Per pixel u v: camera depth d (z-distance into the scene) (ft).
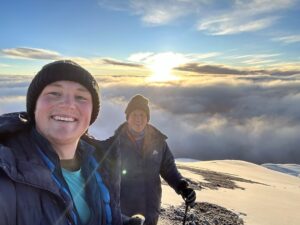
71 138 1.87
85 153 2.11
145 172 5.66
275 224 13.89
